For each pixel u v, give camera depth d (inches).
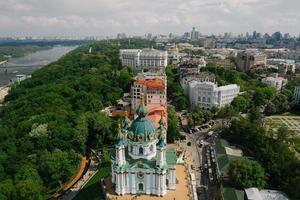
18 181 7298.2
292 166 7765.8
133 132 6732.3
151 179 6673.2
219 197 7283.5
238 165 7642.7
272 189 7657.5
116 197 6653.5
